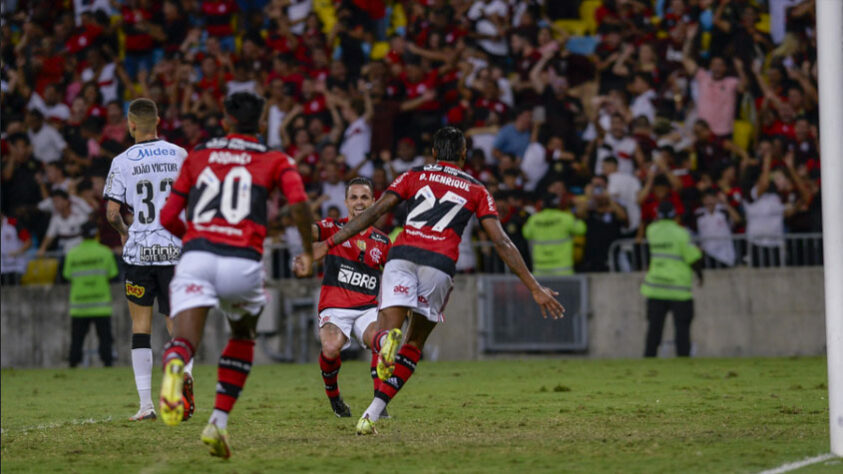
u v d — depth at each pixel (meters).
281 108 68.44
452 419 27.98
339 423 27.31
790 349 59.72
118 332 62.06
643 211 60.91
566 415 28.67
